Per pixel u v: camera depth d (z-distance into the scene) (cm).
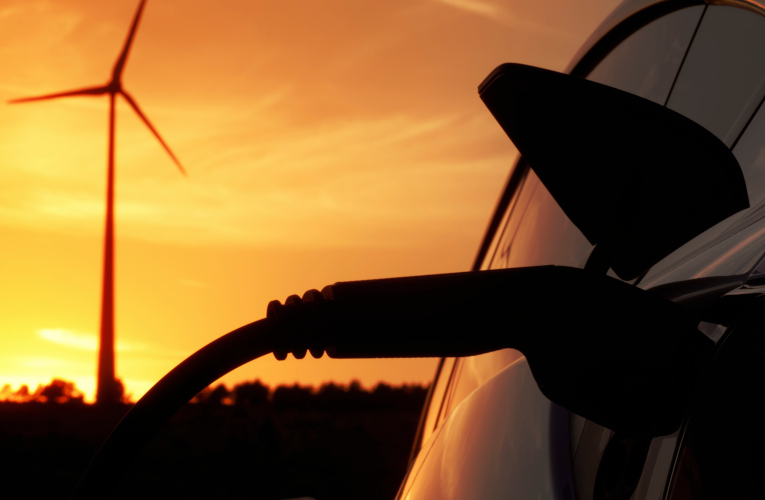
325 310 91
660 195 95
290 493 3653
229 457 4541
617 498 99
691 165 93
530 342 92
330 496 3588
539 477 112
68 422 6962
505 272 93
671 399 93
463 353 93
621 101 92
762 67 120
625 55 163
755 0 125
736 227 107
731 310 96
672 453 93
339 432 5847
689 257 111
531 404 121
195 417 7131
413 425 6450
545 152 94
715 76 127
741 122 119
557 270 93
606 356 93
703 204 95
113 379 8181
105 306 4391
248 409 7825
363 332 91
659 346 93
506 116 93
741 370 93
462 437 130
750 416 92
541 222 166
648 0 159
